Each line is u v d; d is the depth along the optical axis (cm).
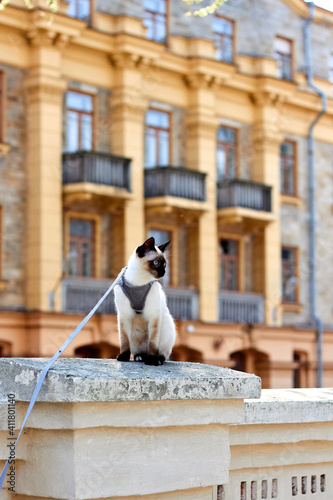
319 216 3178
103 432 363
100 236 2503
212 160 2786
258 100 2959
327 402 471
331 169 3238
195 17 2794
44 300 2288
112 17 2545
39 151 2319
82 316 2330
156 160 2673
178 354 2642
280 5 3075
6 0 1296
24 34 2314
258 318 2889
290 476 463
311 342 3058
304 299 3092
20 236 2312
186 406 391
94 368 383
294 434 459
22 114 2331
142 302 507
